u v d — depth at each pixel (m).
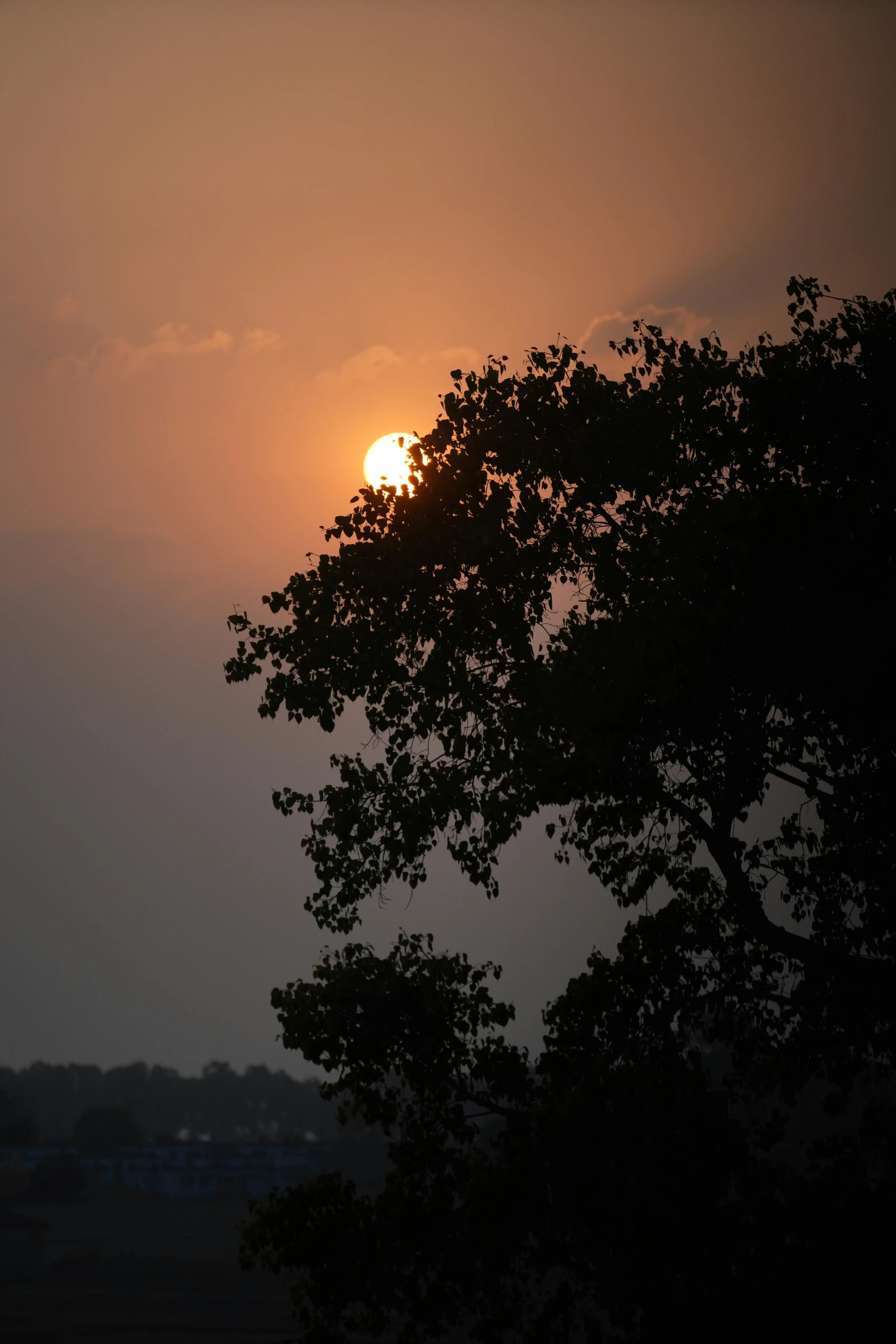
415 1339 61.94
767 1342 53.84
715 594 60.41
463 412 66.50
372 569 64.25
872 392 62.50
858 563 58.91
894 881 63.28
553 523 66.38
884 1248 55.47
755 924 64.56
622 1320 59.53
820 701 59.62
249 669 66.06
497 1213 59.03
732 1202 59.19
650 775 64.25
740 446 63.84
